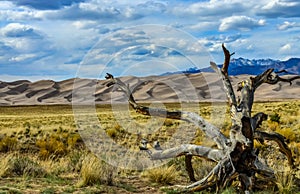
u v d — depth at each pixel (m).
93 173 8.48
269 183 7.72
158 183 8.92
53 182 8.54
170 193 7.70
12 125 35.41
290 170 8.21
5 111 89.50
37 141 18.33
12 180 8.66
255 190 7.76
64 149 15.83
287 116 28.48
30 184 8.27
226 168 7.40
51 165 10.64
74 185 8.33
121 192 7.92
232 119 7.68
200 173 9.27
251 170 7.50
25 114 79.06
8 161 9.96
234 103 7.74
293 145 12.70
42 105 113.94
